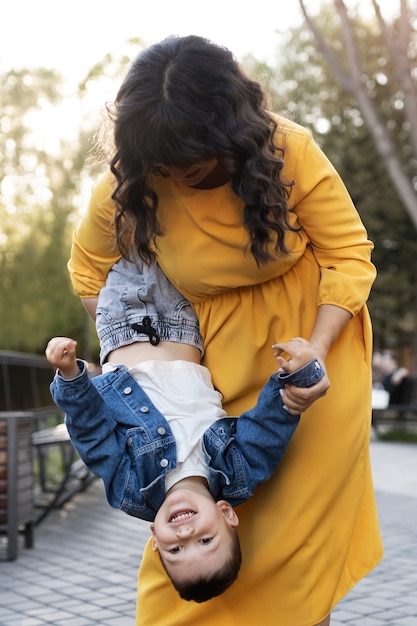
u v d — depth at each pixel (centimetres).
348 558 264
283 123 237
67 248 2633
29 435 606
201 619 257
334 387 252
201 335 259
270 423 236
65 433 760
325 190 239
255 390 256
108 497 247
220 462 240
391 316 2816
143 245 241
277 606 252
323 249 247
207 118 209
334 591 253
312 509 250
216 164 225
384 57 2500
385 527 686
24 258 2628
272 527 250
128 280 263
